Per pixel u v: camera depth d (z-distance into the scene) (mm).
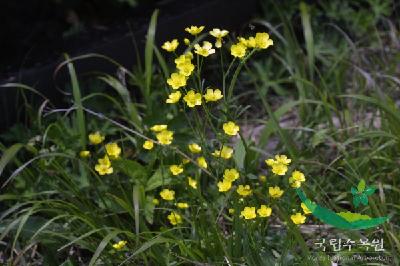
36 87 5887
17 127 5512
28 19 6547
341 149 5039
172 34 6672
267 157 5539
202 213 4508
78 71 6125
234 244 4438
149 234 4535
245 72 6727
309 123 5930
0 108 5668
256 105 6480
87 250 4828
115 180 4996
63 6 6754
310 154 5340
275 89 6535
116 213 4719
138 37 6520
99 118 5809
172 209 4688
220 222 4797
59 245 4609
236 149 4766
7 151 4625
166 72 5531
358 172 4988
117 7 6898
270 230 4715
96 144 5078
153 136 5184
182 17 6727
